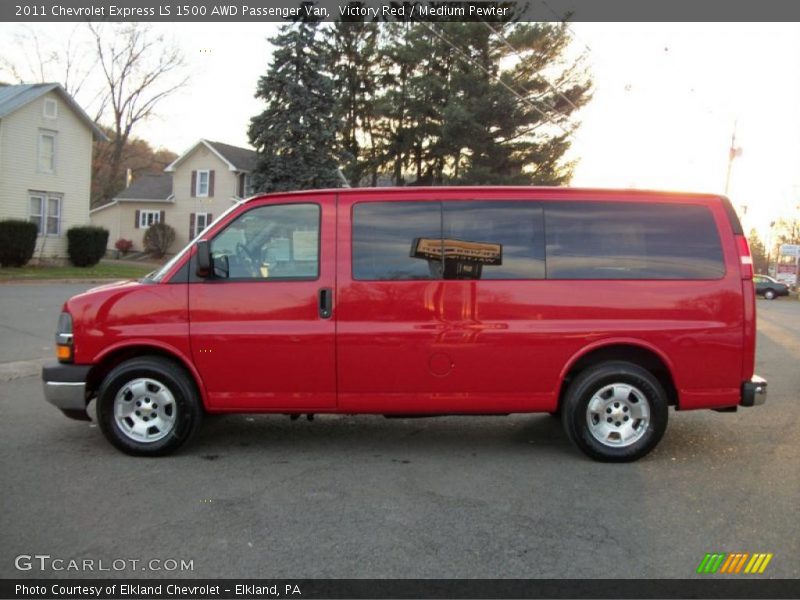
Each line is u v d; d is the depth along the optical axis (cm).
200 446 592
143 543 394
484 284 546
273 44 3044
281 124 3038
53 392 546
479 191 555
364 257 549
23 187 3103
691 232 554
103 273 3005
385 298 543
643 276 550
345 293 544
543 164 3316
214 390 549
